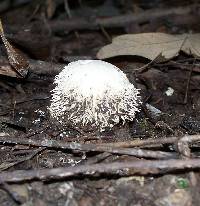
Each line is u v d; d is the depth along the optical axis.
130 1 0.37
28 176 0.14
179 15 0.33
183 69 0.23
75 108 0.17
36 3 0.36
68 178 0.15
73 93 0.17
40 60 0.23
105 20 0.33
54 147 0.17
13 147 0.17
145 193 0.15
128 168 0.15
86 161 0.16
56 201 0.14
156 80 0.23
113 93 0.17
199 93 0.22
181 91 0.22
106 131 0.18
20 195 0.14
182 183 0.15
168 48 0.22
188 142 0.16
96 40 0.32
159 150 0.17
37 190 0.15
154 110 0.20
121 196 0.15
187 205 0.14
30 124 0.19
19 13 0.35
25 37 0.26
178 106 0.21
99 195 0.15
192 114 0.20
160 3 0.37
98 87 0.17
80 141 0.17
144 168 0.15
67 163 0.17
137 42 0.23
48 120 0.19
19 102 0.21
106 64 0.17
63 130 0.18
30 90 0.22
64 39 0.32
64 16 0.36
